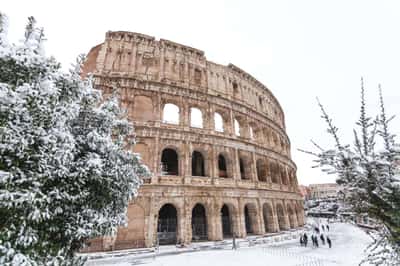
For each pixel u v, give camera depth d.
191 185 37.25
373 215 6.61
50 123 9.82
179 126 40.69
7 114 8.62
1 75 9.44
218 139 42.94
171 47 46.06
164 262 25.64
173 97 42.19
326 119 7.07
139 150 36.75
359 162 6.20
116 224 13.82
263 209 49.44
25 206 9.11
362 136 6.82
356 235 55.97
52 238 11.26
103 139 13.27
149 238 32.31
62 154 10.01
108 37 42.44
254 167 46.69
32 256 9.76
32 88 9.11
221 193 39.81
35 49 10.12
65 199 11.05
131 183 14.45
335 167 6.61
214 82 48.56
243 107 50.41
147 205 33.94
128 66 41.34
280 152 58.50
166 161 43.91
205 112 44.38
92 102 14.86
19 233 9.24
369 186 6.21
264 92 61.00
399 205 5.87
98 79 37.97
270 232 45.88
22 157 8.99
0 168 8.91
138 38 43.91
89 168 11.76
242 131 49.62
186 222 35.31
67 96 11.84
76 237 11.59
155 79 42.31
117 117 16.73
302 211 65.00
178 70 44.94
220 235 37.50
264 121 55.78
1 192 8.51
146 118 41.56
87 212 12.03
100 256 28.11
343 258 28.33
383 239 7.00
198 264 24.78
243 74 55.34
